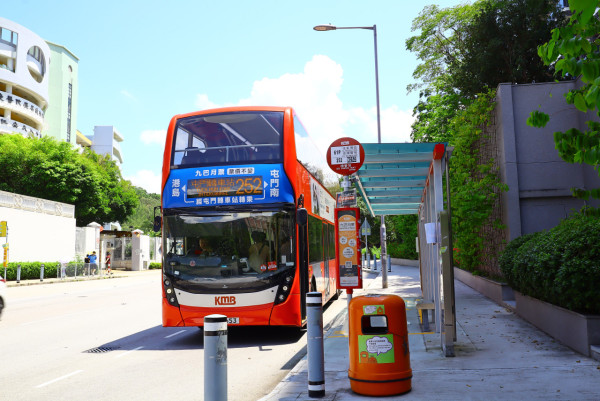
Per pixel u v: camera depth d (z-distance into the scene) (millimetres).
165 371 8117
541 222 14375
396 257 46594
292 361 8750
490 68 24594
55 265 36125
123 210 62000
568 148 5246
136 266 52906
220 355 4648
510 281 11641
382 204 17500
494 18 24109
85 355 9609
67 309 17844
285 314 10125
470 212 15266
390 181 13602
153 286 29891
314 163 13336
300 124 11828
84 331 12727
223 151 10797
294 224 10445
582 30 4297
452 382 6254
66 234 41188
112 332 12531
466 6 31406
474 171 16906
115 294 24250
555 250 7984
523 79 24453
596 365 6727
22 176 49875
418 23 33375
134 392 6828
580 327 7488
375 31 23438
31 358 9359
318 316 6047
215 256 10320
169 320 10367
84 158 54969
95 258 39219
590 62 4129
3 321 14758
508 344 8477
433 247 10391
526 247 9938
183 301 10281
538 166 14438
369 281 26516
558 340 8477
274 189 10477
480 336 9297
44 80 69312
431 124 32750
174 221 10609
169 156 10969
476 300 15180
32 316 15898
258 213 10406
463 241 17906
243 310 10102
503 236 15180
